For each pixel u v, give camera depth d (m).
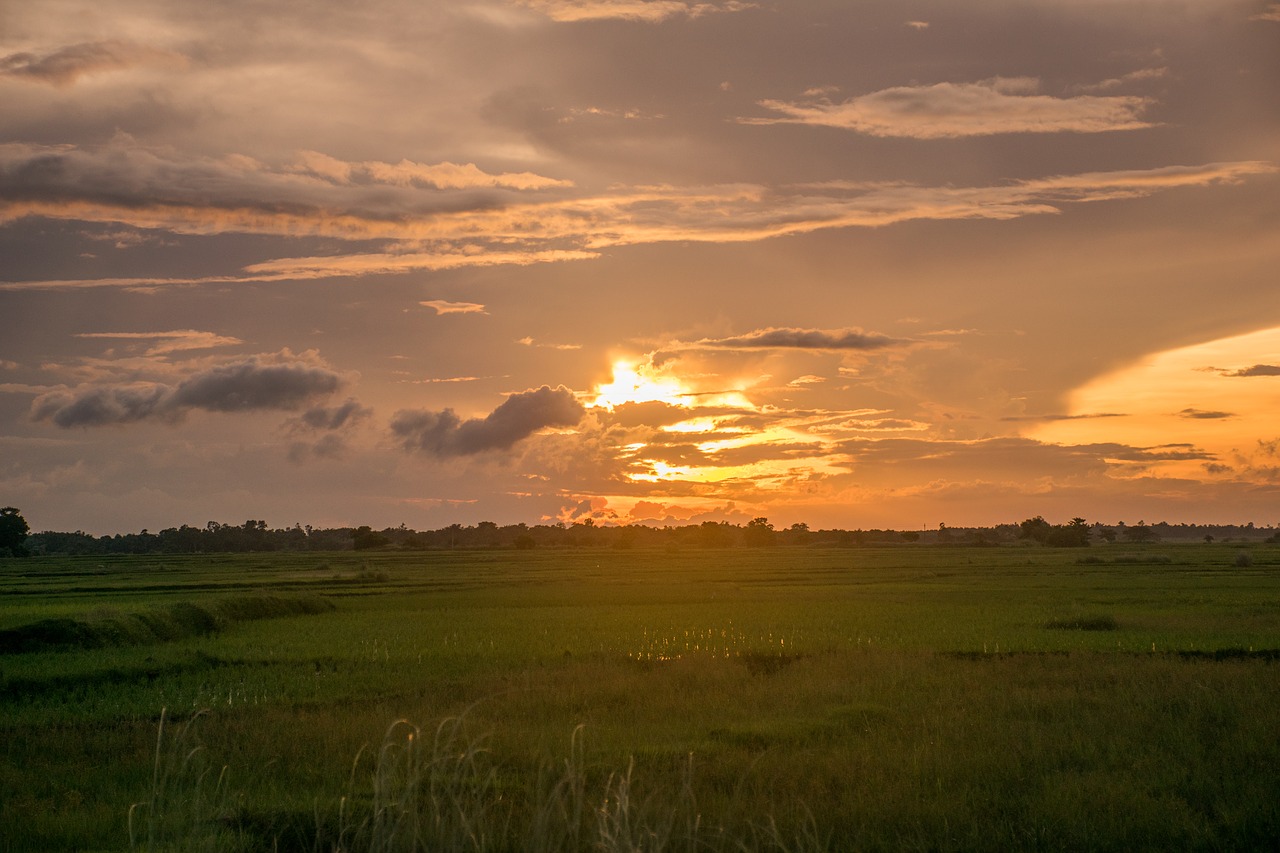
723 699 18.48
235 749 14.78
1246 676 19.84
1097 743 14.49
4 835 11.13
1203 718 16.09
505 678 21.52
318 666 24.81
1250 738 14.43
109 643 28.92
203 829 10.78
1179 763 13.33
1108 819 11.16
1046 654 25.03
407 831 9.22
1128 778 12.61
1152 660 22.83
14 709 19.36
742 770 13.11
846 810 11.35
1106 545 164.00
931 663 22.97
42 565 103.38
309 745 14.98
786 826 10.85
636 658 25.19
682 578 70.25
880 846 10.44
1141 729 15.31
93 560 124.12
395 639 29.98
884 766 13.32
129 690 21.36
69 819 11.60
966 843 10.55
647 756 13.87
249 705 19.12
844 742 14.87
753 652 26.11
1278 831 10.55
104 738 16.17
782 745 14.70
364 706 18.80
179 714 18.31
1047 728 15.48
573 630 31.84
